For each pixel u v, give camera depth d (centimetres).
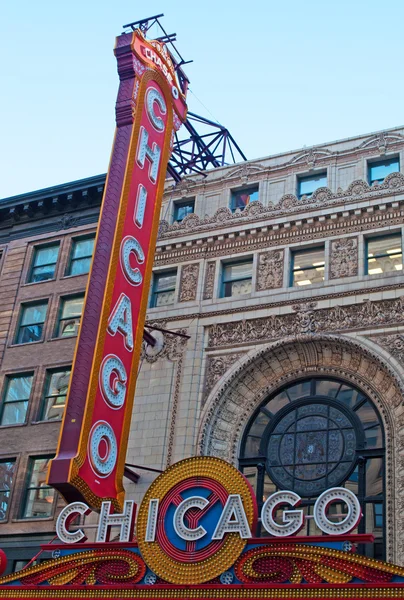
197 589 2164
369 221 3269
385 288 3088
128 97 3322
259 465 3023
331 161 3516
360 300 3106
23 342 3866
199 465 2345
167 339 3366
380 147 3434
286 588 2075
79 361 2784
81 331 2844
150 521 2311
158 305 3519
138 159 3238
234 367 3188
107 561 2328
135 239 3105
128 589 2238
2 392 3728
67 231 4091
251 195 3659
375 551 2720
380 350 2981
